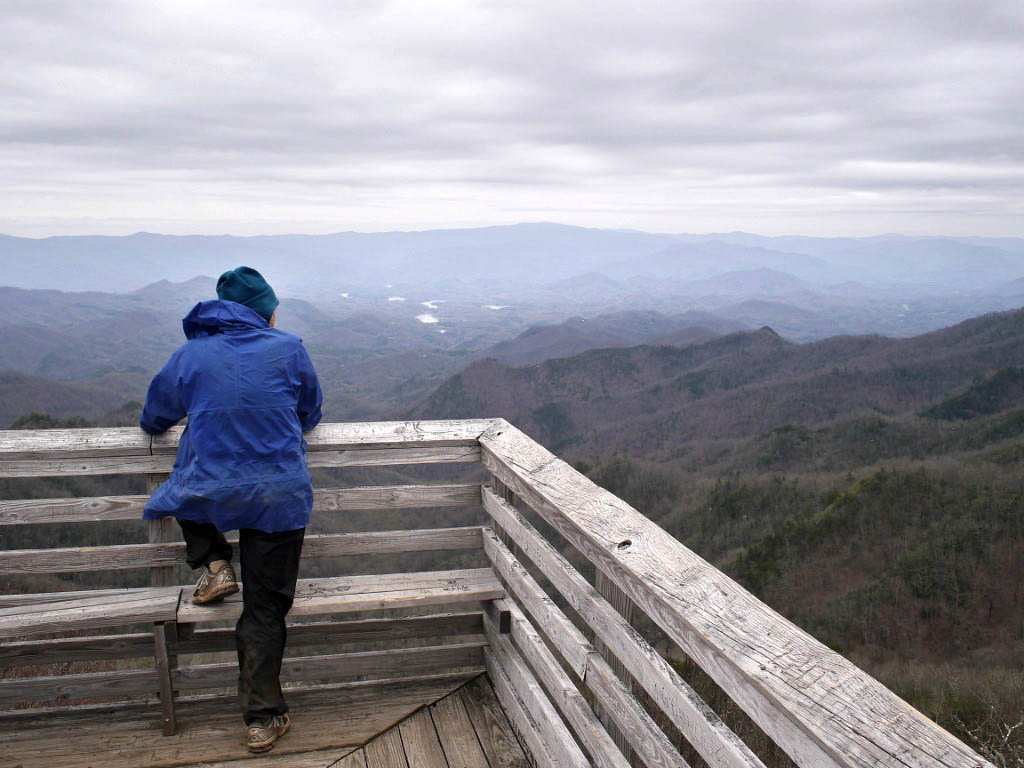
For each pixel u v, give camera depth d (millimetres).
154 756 2139
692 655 1202
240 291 2227
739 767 1041
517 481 2199
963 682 13742
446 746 2203
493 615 2486
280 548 2064
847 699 899
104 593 2264
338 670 2488
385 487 2596
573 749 1775
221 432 1944
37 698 2254
